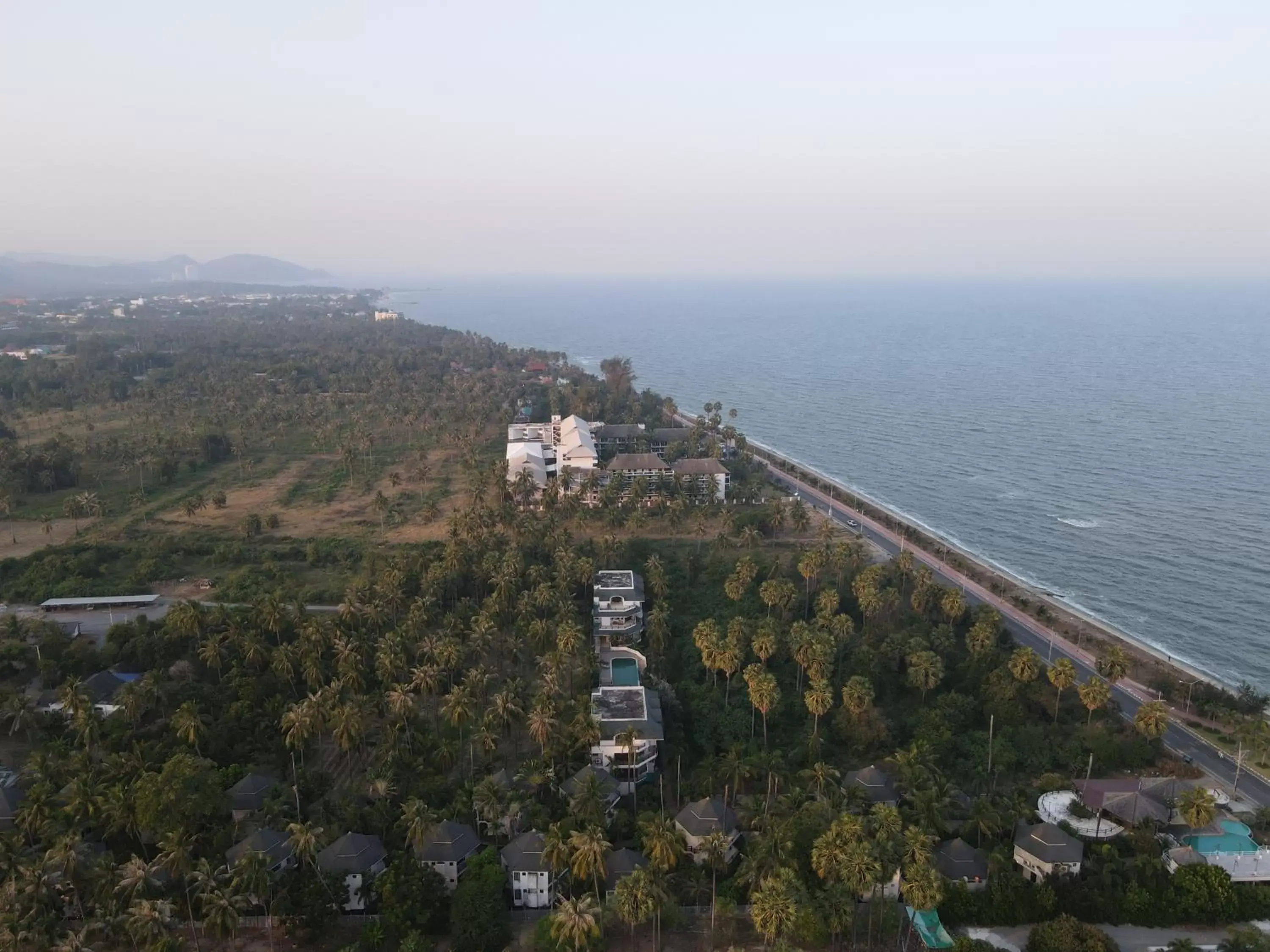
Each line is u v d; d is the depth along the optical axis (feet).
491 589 553.64
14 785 357.00
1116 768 399.03
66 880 293.02
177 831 309.63
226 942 300.40
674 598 569.64
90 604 556.10
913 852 295.89
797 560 622.95
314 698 387.75
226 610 501.15
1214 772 400.67
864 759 406.21
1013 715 427.74
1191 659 533.96
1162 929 309.42
